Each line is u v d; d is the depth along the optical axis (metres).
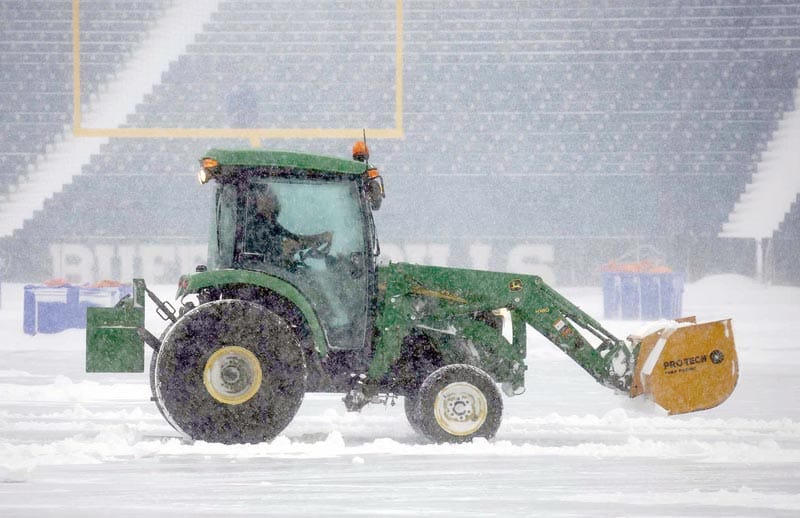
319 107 93.62
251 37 95.44
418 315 22.12
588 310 64.19
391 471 18.48
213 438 20.69
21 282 83.12
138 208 89.38
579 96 93.56
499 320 23.06
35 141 93.75
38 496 16.12
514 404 30.64
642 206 89.69
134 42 96.06
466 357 22.33
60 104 94.38
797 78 93.50
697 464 19.44
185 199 89.50
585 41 94.38
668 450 20.84
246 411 20.69
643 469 18.95
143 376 37.66
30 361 43.53
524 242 83.06
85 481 17.36
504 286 22.56
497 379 22.80
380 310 21.94
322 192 21.92
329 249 21.81
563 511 15.24
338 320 21.73
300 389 20.88
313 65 94.38
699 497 16.33
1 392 31.25
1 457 19.39
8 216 88.31
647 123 92.50
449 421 21.33
